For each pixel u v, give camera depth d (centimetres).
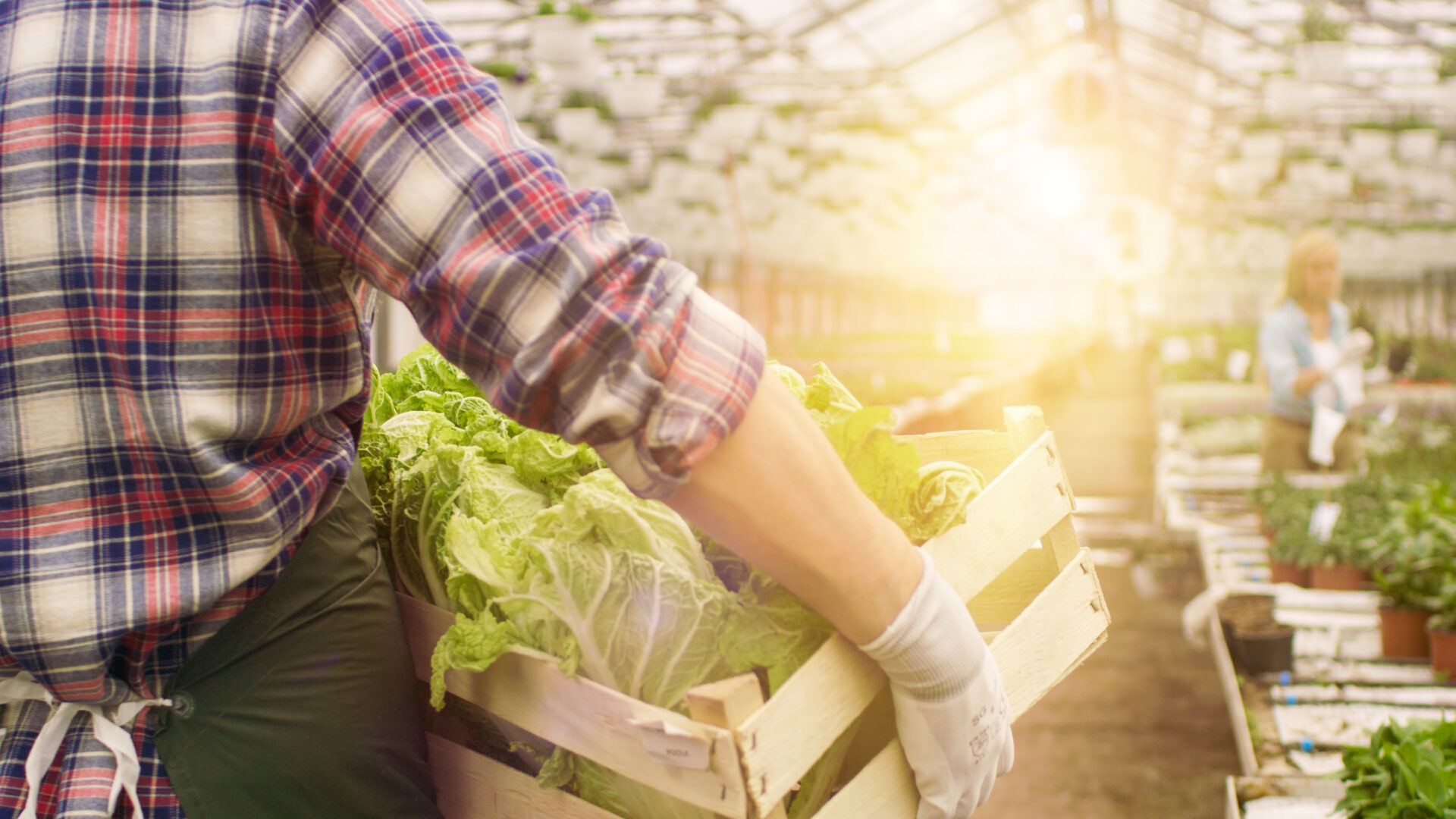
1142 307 4659
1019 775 349
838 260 2075
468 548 101
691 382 68
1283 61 1233
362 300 88
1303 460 567
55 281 73
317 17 72
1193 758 355
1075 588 114
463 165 70
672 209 1384
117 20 73
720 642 90
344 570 90
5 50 74
